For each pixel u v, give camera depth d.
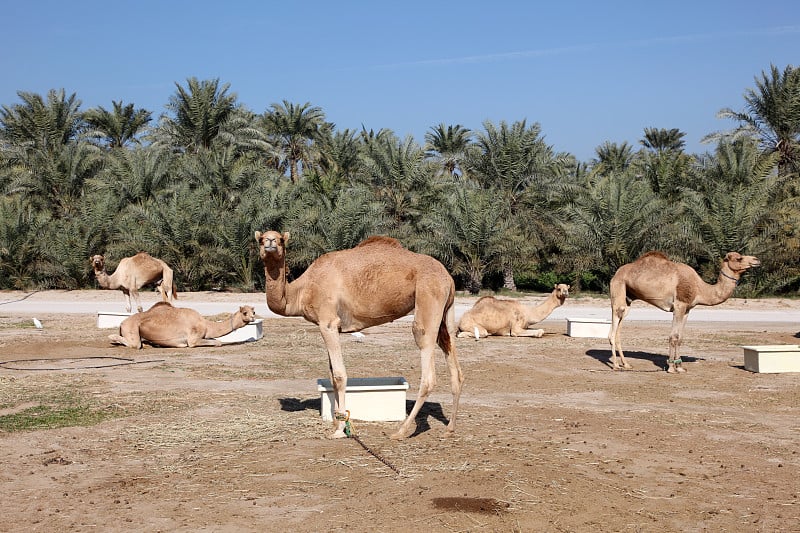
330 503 6.07
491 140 39.88
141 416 9.34
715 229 35.31
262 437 8.22
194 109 43.59
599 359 14.96
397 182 39.22
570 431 8.63
